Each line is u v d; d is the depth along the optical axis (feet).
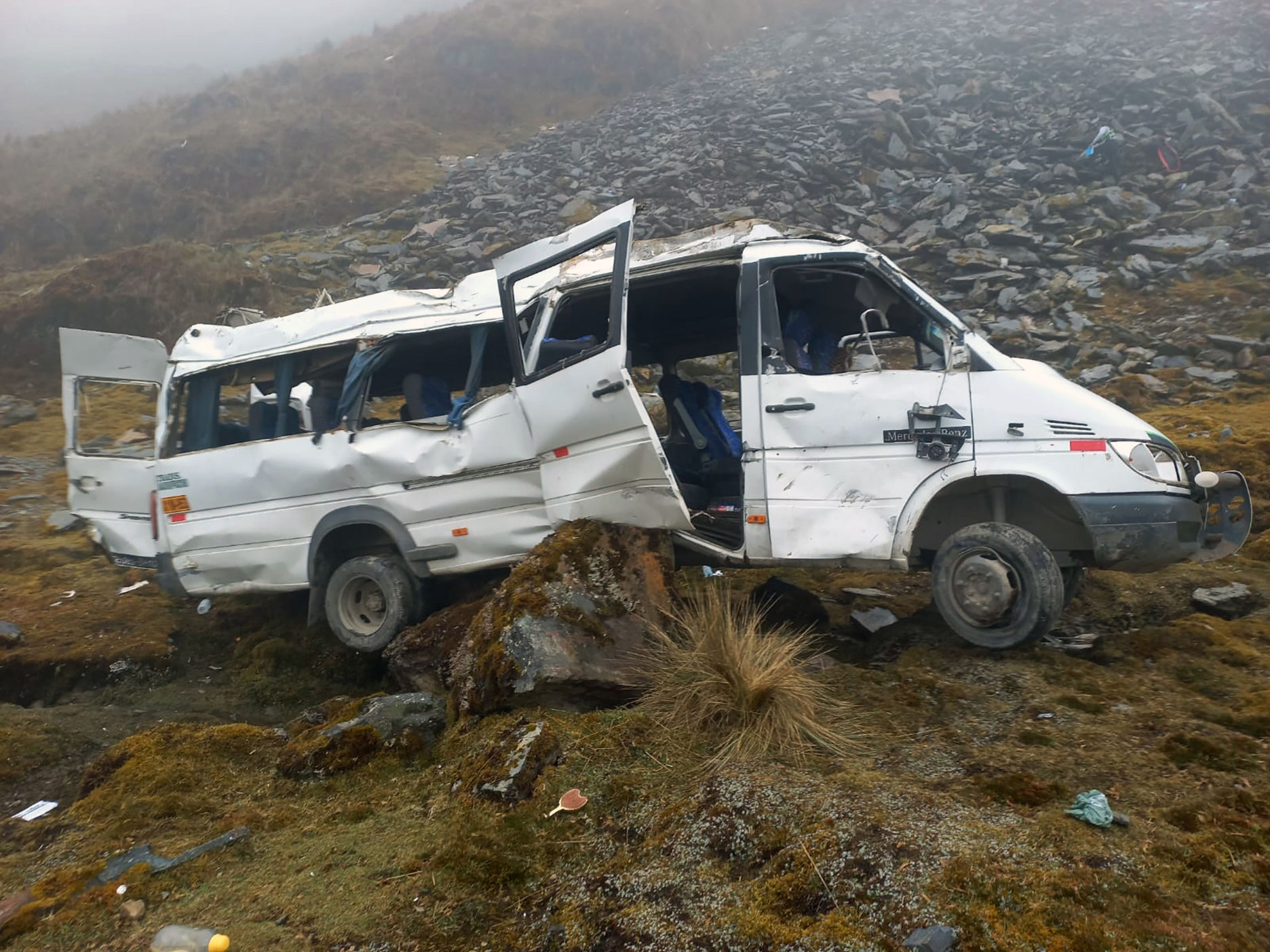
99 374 22.56
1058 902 8.23
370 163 81.56
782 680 12.61
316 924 9.70
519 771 11.69
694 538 16.29
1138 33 74.54
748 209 54.29
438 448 17.72
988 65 73.20
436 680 16.06
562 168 70.13
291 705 18.61
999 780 10.51
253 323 22.39
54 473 35.91
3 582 25.40
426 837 11.19
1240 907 8.13
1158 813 9.70
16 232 73.77
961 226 49.06
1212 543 15.65
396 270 56.95
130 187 79.15
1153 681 14.01
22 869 11.35
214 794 12.82
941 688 13.65
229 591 20.43
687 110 77.66
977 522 15.81
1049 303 40.57
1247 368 32.94
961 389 15.06
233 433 21.91
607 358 15.49
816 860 9.14
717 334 22.52
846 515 15.35
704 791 10.86
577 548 15.57
